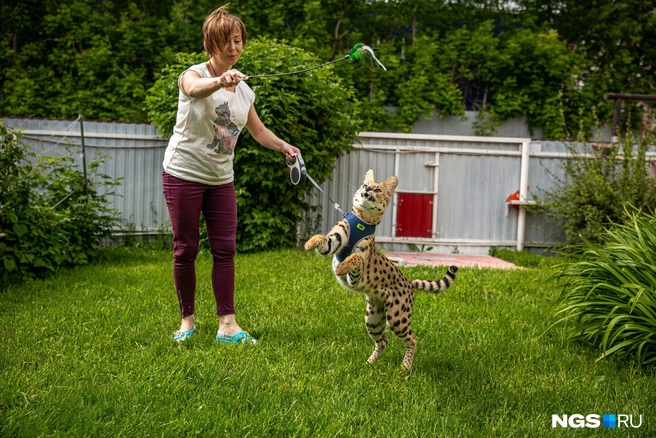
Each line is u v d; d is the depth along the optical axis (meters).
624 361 4.14
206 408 2.98
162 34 12.55
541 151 10.06
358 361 3.87
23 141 8.71
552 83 13.05
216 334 4.30
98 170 9.05
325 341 4.25
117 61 12.43
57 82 12.22
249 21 12.41
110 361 3.69
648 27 13.81
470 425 3.04
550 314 5.28
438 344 4.35
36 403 2.95
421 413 3.08
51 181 8.21
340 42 13.21
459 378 3.67
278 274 6.53
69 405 2.92
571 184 9.69
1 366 3.47
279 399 3.15
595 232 8.55
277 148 4.22
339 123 8.43
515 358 4.15
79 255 7.04
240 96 3.92
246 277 6.30
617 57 13.55
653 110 13.51
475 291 6.14
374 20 13.45
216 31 3.75
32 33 12.71
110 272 6.51
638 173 8.69
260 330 4.46
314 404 3.12
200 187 4.02
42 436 2.60
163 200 9.25
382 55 12.76
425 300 5.65
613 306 4.29
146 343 4.09
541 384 3.65
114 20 12.73
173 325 4.50
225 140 3.93
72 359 3.61
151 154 9.20
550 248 9.97
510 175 9.86
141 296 5.38
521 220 9.79
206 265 7.00
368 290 3.53
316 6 12.38
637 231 4.47
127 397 3.07
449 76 13.14
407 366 3.72
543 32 13.69
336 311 5.10
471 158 9.76
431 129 13.09
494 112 13.07
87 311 4.79
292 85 8.09
